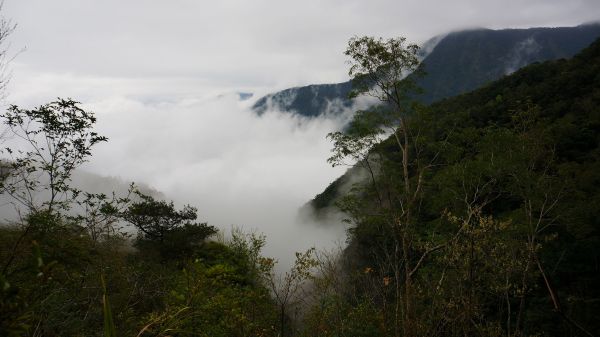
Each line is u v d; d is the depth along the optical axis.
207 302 5.91
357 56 15.33
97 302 6.12
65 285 4.78
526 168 16.34
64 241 4.06
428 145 15.58
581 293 15.87
